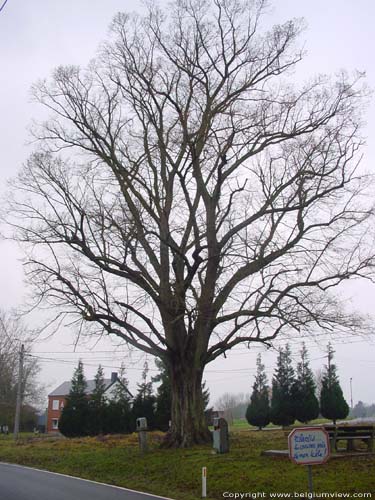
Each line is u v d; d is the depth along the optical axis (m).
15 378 67.69
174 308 23.77
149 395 49.59
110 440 33.91
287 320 22.44
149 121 26.08
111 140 26.02
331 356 51.59
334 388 50.91
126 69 26.33
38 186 24.14
